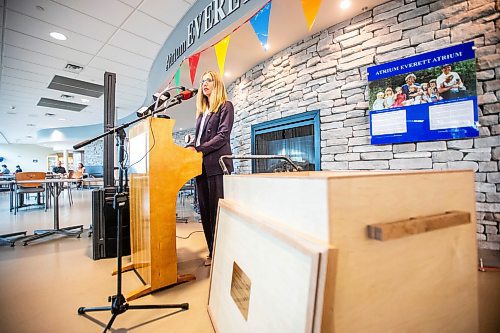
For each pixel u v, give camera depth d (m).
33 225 3.55
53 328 1.18
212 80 2.03
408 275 0.59
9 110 7.54
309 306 0.50
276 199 0.72
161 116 1.62
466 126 1.92
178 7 3.14
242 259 0.91
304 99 2.91
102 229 2.17
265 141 3.59
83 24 3.40
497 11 1.83
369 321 0.53
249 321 0.79
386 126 2.27
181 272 1.83
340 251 0.50
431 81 2.06
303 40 2.91
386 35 2.29
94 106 7.15
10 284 1.66
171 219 1.57
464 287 0.68
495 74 1.84
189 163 1.64
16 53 4.12
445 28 2.01
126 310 1.25
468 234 0.69
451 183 0.67
